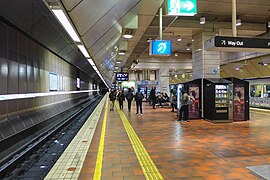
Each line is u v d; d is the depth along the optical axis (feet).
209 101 35.53
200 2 36.17
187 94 36.50
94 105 78.95
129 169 13.88
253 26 47.11
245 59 66.49
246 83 36.65
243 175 12.96
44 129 26.43
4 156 15.70
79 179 12.34
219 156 16.62
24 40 24.47
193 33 47.24
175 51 89.97
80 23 17.48
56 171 13.34
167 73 97.86
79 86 67.31
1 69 19.31
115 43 36.78
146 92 94.12
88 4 15.05
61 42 32.65
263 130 27.66
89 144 20.06
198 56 44.98
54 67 37.60
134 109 57.93
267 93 67.62
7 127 18.98
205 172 13.43
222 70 84.02
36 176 13.48
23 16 18.47
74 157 16.10
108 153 17.34
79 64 58.29
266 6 38.17
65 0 12.59
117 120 36.73
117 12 20.72
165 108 60.85
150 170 13.73
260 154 17.13
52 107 35.55
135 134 24.95
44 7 18.71
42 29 23.63
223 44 22.94
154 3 25.95
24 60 24.49
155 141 21.50
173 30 44.86
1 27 19.35
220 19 43.83
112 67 85.76
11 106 21.15
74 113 46.39
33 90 27.32
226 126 30.89
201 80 38.22
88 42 24.88
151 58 97.14
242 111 36.40
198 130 27.63
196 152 17.70
